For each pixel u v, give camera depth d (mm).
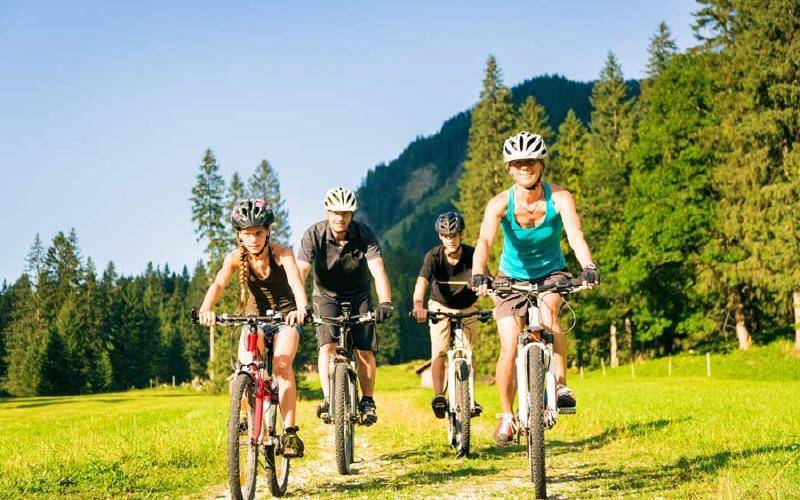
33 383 73000
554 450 7805
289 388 5324
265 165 61969
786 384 27203
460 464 6703
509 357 5504
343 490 5527
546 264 5668
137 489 5672
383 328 107688
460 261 7746
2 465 6766
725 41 37844
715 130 36906
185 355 101938
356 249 6586
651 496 4988
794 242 31328
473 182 52438
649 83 57094
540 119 55719
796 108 32375
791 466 5613
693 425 9148
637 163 41031
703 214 37531
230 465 4559
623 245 43250
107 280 111250
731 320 41781
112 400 48844
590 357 53688
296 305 5371
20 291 89375
